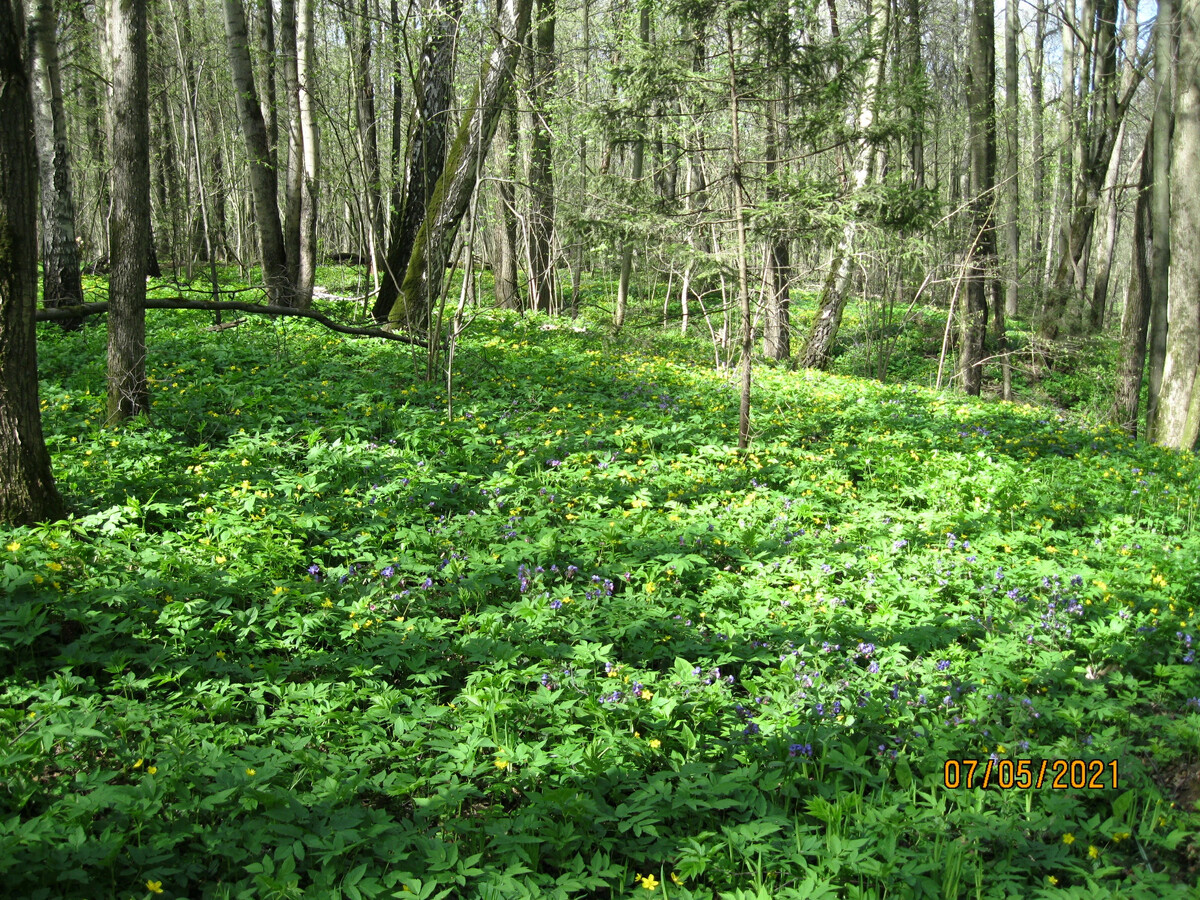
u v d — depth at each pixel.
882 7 16.64
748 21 8.43
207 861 3.40
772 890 3.37
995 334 22.95
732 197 10.07
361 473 7.68
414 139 15.07
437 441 8.72
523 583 5.72
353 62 14.77
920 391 15.26
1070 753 4.17
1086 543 7.41
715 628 5.40
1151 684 5.06
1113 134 23.25
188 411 8.77
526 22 12.89
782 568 6.20
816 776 4.06
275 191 16.66
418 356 12.18
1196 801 3.94
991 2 18.95
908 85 13.48
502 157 18.88
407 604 5.46
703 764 3.88
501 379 11.53
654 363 14.27
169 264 28.25
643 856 3.48
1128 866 3.66
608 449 9.00
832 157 18.05
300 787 3.80
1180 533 7.94
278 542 5.83
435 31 12.68
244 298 18.12
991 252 19.09
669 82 8.72
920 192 10.23
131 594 4.88
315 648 5.04
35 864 3.03
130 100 7.81
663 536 6.55
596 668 4.78
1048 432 11.59
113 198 7.98
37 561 5.01
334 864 3.32
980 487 8.25
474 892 3.32
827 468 8.73
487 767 3.85
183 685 4.50
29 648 4.55
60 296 13.89
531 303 23.25
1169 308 12.31
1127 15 22.23
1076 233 24.20
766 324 18.73
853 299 28.41
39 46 13.33
